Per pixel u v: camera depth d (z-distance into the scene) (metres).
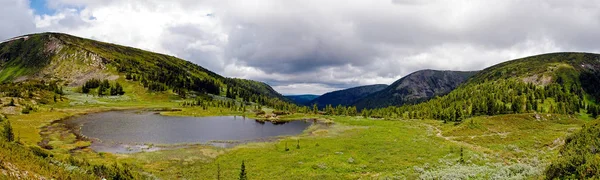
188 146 79.38
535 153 62.00
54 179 24.66
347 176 51.12
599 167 22.20
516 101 171.25
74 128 105.50
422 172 50.44
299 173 53.03
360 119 164.75
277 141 90.38
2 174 20.16
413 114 186.88
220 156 67.56
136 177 40.03
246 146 80.62
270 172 53.97
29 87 188.62
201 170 55.19
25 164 24.23
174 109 187.88
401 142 84.38
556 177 25.89
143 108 188.38
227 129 119.88
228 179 48.94
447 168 51.94
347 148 76.44
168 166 58.00
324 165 58.22
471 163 55.69
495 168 46.47
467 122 106.81
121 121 129.25
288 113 197.12
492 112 169.88
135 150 73.69
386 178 46.81
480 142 81.12
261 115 181.62
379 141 86.62
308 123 145.88
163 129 112.75
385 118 168.88
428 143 82.31
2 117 109.56
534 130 96.06
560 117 115.19
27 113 131.75
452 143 81.94
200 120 148.62
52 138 85.31
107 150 73.19
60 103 174.38
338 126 132.00
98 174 33.75
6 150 24.91
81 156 64.06
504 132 96.62
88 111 161.00
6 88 183.25
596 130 39.72
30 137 83.75
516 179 33.47
